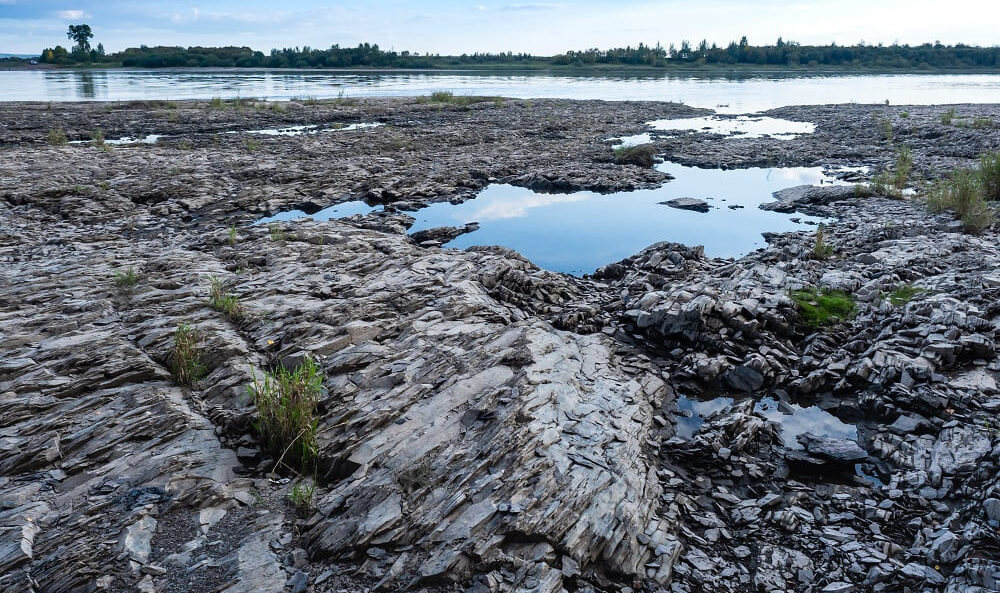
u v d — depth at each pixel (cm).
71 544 611
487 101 6550
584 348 1104
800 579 634
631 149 3178
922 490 759
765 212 2266
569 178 2739
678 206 2345
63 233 1748
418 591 577
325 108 5581
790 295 1266
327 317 1106
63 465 724
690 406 983
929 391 926
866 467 825
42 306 1127
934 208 1978
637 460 795
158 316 1102
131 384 889
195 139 3691
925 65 18225
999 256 1465
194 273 1342
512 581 591
